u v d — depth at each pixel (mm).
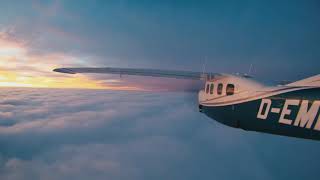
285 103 7219
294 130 7078
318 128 6527
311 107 6656
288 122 7164
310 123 6668
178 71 11281
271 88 7617
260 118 7934
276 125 7492
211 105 10141
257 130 8234
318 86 6953
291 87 7184
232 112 8961
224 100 9273
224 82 9359
